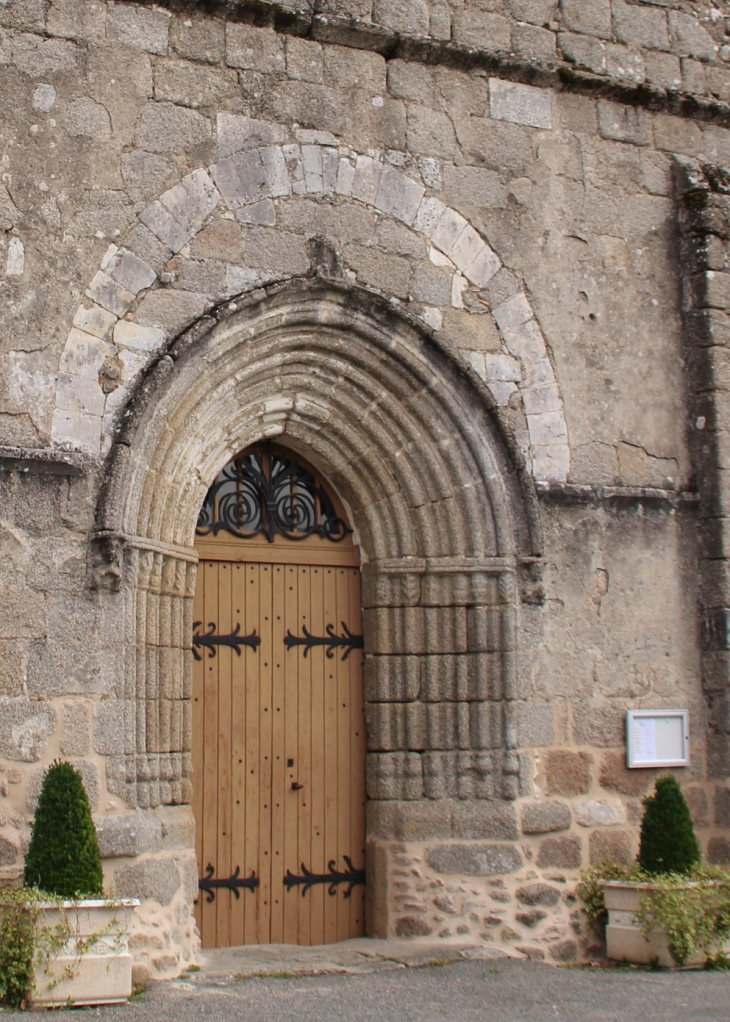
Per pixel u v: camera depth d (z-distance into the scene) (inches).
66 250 352.2
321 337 382.9
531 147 417.7
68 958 298.2
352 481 398.9
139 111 366.9
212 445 375.2
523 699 388.8
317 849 388.5
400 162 398.3
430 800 384.2
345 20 393.1
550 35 424.2
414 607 393.4
